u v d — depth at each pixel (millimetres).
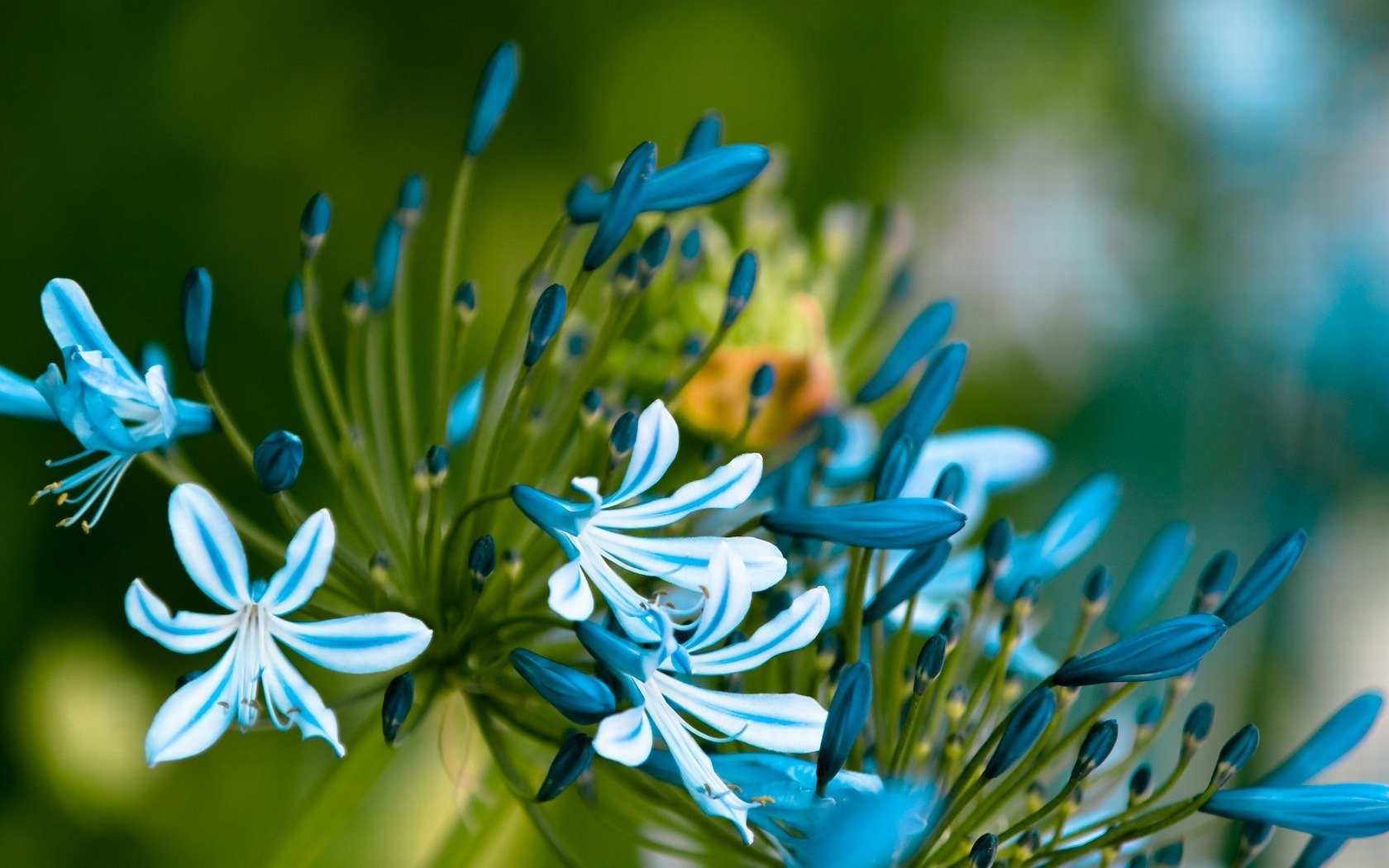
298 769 968
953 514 708
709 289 832
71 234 994
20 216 987
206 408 724
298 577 687
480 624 748
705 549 705
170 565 987
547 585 756
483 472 744
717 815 695
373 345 777
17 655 956
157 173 1009
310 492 967
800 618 700
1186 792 1027
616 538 708
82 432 695
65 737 947
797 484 754
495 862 864
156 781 955
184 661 983
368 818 907
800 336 823
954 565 787
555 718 752
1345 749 728
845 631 729
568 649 764
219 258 1010
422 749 911
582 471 755
